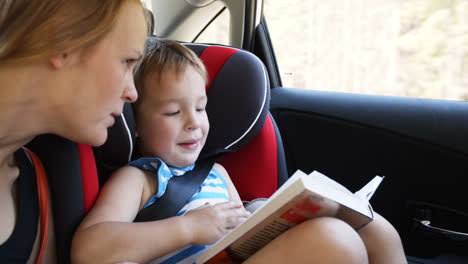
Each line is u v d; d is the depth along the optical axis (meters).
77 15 0.66
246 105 1.27
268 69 1.74
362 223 0.89
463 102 1.41
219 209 1.01
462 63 1.43
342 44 1.61
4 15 0.66
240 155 1.33
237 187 1.34
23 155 0.81
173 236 0.90
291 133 1.63
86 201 0.88
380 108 1.48
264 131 1.32
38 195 0.81
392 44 1.52
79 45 0.66
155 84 1.09
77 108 0.70
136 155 1.20
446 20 1.43
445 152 1.36
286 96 1.67
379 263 1.00
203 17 1.75
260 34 1.72
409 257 1.38
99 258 0.82
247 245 0.83
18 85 0.65
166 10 1.71
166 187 1.07
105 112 0.72
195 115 1.11
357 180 1.52
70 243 0.84
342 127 1.52
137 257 0.85
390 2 1.51
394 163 1.45
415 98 1.47
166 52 1.12
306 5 1.65
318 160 1.59
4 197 0.75
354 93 1.59
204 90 1.14
